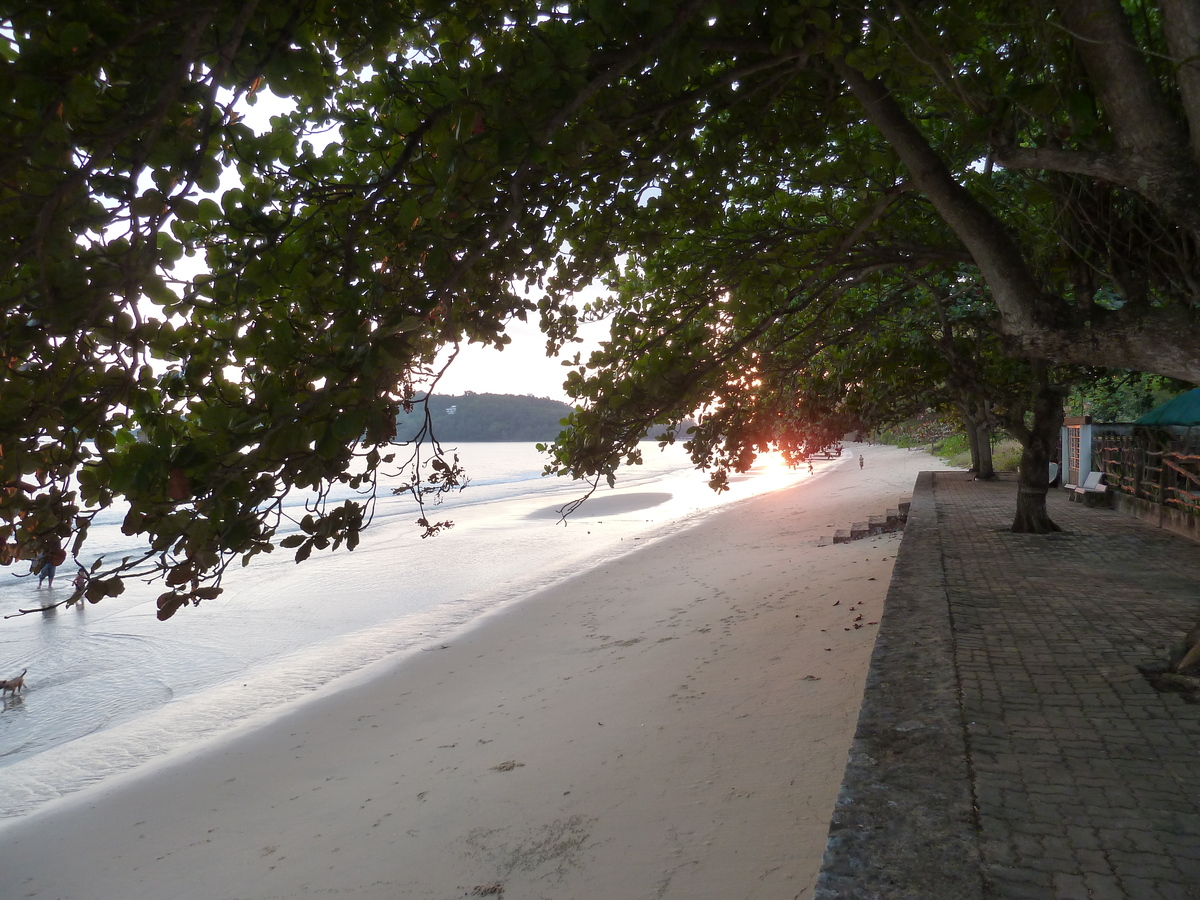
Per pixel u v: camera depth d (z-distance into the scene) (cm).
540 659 1162
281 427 220
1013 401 1234
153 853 683
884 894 272
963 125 495
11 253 197
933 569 888
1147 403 2036
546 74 269
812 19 360
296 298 297
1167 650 552
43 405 233
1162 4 341
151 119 207
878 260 654
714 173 520
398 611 1756
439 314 303
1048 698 463
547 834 580
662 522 3306
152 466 209
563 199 430
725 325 693
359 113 370
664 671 956
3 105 204
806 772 602
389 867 573
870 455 8219
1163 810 327
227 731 1021
